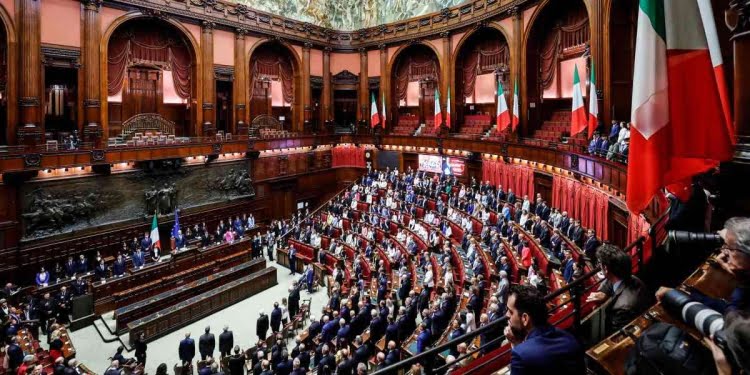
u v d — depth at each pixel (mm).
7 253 16984
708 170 4027
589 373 3025
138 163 20797
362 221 21922
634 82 3904
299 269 21641
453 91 26375
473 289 10820
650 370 2129
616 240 12859
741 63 3588
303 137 29141
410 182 25203
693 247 3994
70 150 17906
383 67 30250
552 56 20453
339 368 10102
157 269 18594
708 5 4816
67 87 20891
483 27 23797
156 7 21828
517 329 2506
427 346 9625
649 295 3383
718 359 1729
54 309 15445
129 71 22516
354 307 14094
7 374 11820
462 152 25266
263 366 10953
